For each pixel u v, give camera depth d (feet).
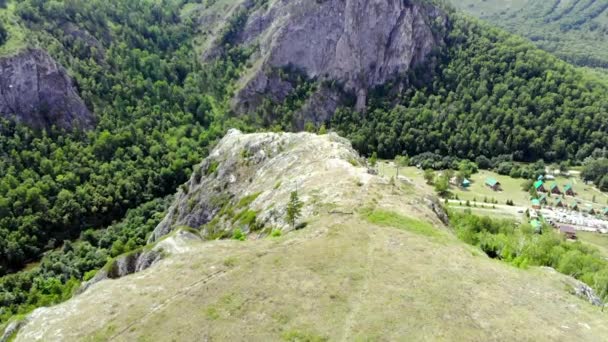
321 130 585.22
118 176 566.36
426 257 164.14
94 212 522.88
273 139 395.55
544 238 364.99
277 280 149.79
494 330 127.34
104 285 168.25
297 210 218.79
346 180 255.50
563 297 152.66
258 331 127.44
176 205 438.81
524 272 169.48
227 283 151.02
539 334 127.65
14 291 386.52
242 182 377.09
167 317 138.00
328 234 181.78
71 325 144.25
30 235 464.24
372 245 170.71
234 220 295.48
